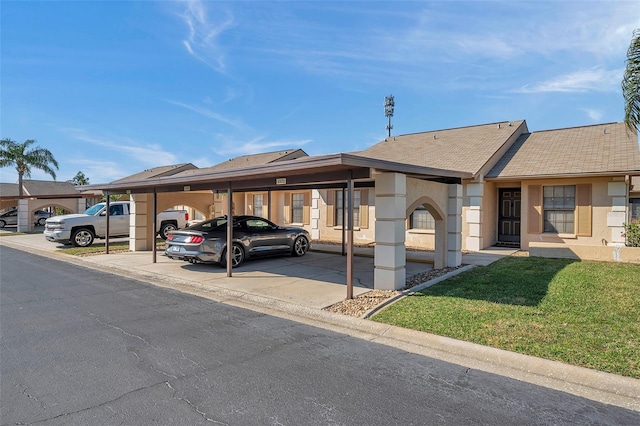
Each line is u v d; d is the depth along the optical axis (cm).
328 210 1755
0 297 724
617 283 737
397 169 703
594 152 1279
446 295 675
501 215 1496
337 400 337
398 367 409
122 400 335
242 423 300
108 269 1061
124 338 496
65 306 660
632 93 757
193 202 1600
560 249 1106
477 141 1580
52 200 2553
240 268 1040
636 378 363
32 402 330
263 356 439
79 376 383
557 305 595
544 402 335
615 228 1172
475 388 361
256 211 2102
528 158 1381
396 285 726
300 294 731
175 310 640
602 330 485
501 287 722
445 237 958
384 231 735
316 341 491
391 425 298
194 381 373
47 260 1241
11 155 3052
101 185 1231
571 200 1257
